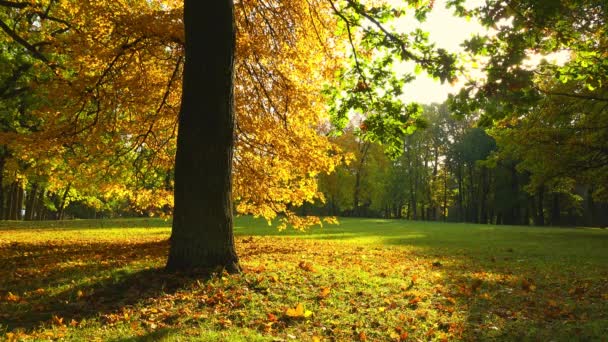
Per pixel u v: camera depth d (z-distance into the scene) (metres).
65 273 7.59
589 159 23.52
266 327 4.94
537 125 22.55
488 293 7.12
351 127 54.81
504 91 6.05
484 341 4.79
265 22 11.52
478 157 54.56
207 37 7.25
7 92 15.05
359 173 56.22
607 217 54.62
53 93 10.31
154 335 4.54
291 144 12.09
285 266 8.27
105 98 10.90
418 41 7.39
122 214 72.44
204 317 5.18
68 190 33.75
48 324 4.95
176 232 7.13
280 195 13.02
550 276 9.15
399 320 5.37
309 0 10.66
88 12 10.22
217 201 7.12
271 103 12.13
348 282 7.14
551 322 5.54
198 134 7.12
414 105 8.05
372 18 7.87
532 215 57.53
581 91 20.12
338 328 5.00
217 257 7.04
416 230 28.11
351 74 8.83
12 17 15.73
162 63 11.29
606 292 7.39
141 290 6.19
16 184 34.88
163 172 15.38
